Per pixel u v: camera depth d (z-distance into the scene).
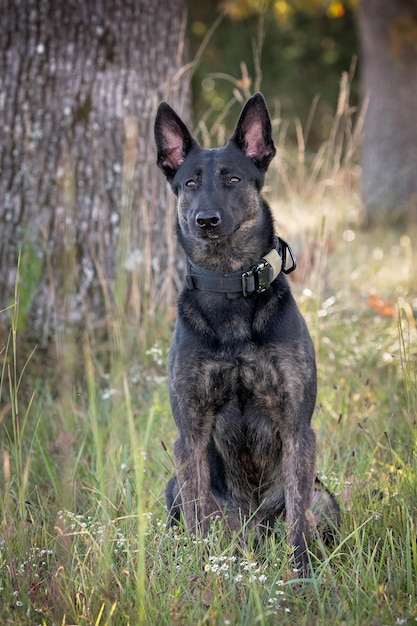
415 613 3.74
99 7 7.25
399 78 16.14
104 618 3.75
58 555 4.25
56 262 7.19
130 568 4.15
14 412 4.66
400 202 16.08
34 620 3.84
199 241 5.10
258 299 4.86
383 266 10.55
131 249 7.41
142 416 6.15
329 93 28.19
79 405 6.48
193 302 4.96
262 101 5.35
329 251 8.84
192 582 4.07
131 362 6.89
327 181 8.21
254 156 5.41
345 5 18.64
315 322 6.84
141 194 7.50
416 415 4.96
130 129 4.68
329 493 4.89
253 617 3.68
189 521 4.64
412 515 4.52
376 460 5.47
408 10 16.02
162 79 7.65
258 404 4.89
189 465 4.81
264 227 5.21
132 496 4.89
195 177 5.21
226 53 28.09
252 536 4.56
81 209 7.27
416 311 8.30
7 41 7.17
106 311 7.34
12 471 5.37
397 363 6.99
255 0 17.81
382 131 16.33
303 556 4.46
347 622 3.70
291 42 28.55
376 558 4.36
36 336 7.12
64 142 7.26
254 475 5.09
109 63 7.32
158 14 7.55
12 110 7.21
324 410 6.21
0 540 4.42
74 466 5.27
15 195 7.22
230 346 4.79
